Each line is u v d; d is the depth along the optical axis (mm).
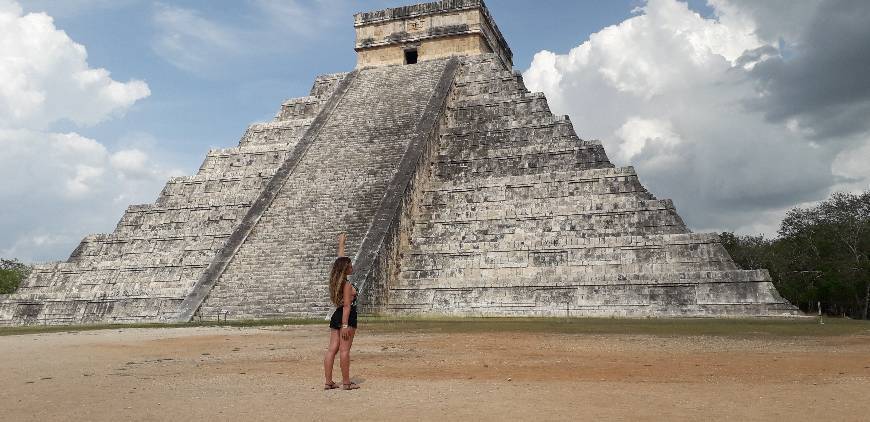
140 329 24578
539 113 41406
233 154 43594
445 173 40094
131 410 7727
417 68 47438
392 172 37312
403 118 41969
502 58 54781
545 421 6805
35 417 7379
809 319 28188
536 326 23750
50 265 39031
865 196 56281
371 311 31188
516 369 11398
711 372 10695
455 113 43594
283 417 7199
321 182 38000
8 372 11766
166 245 38750
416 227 37156
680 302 30562
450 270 34625
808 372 10555
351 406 7789
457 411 7379
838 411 7148
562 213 34969
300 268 32344
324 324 25781
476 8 48469
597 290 31953
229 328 24094
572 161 37812
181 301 34688
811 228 58031
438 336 19188
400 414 7258
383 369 11617
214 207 39531
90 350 16016
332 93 46594
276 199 37406
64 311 36562
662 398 8086
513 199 36688
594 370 11125
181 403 8164
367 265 31344
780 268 59562
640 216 33688
